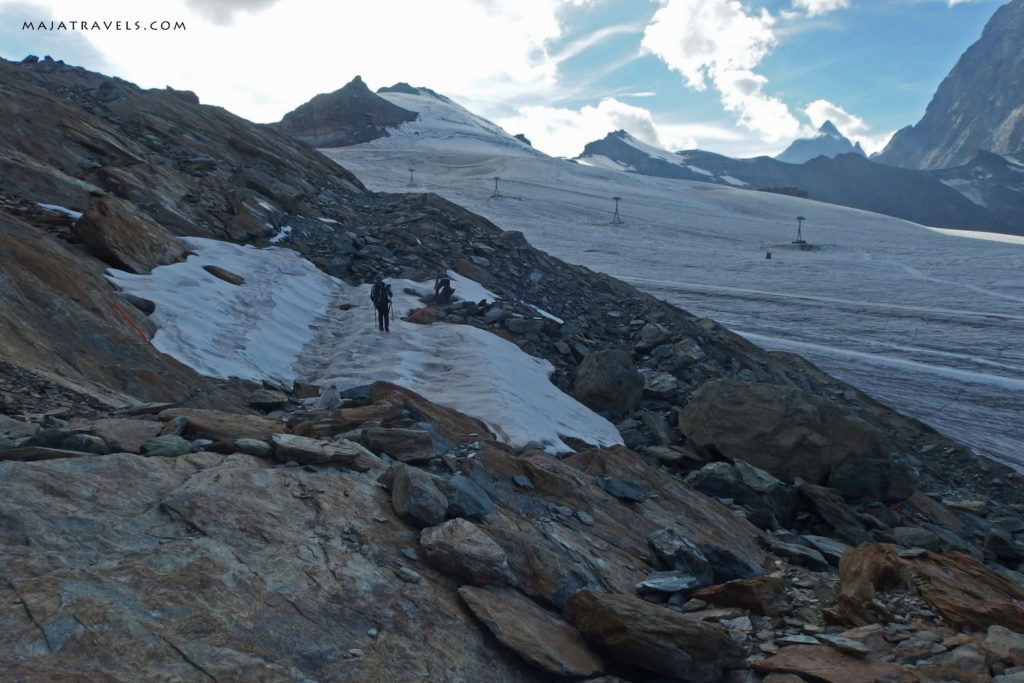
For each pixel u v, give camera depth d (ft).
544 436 43.73
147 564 17.22
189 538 18.95
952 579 26.96
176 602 16.15
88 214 58.08
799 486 50.42
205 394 42.11
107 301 46.21
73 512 18.48
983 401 154.61
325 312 71.72
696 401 61.67
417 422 36.52
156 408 31.48
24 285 39.19
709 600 25.91
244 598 17.12
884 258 416.05
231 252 75.15
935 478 87.15
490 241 121.08
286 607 17.34
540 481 33.53
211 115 147.64
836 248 456.04
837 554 39.45
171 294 56.54
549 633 20.25
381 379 51.78
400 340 62.28
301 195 112.78
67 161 81.51
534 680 18.42
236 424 30.25
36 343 35.60
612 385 65.92
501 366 59.11
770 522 44.42
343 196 135.95
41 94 94.73
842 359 186.09
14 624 14.12
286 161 144.25
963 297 284.41
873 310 252.62
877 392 158.20
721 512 40.45
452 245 109.81
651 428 62.39
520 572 23.25
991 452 120.26
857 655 20.70
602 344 88.94
